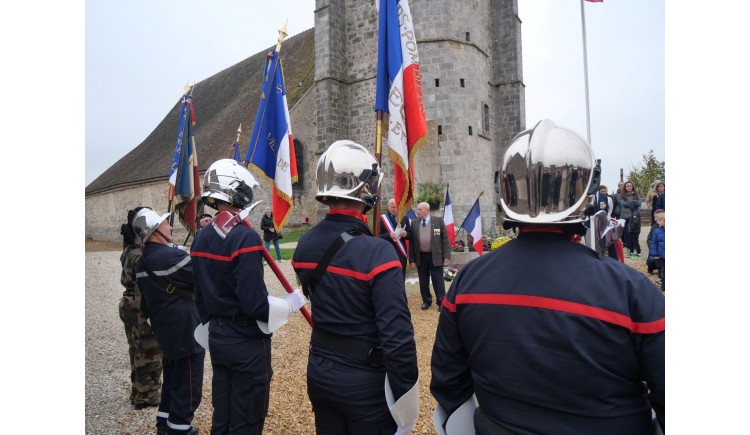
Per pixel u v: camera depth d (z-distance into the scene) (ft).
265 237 48.14
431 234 26.03
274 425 12.12
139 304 13.52
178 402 10.69
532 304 4.63
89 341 21.35
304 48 96.02
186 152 19.90
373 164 7.93
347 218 7.71
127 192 103.19
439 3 64.80
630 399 4.49
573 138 5.13
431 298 26.96
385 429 7.18
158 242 11.07
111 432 12.03
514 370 4.64
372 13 73.10
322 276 7.38
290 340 20.57
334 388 7.10
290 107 78.74
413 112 13.65
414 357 6.81
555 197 4.92
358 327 7.16
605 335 4.32
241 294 8.54
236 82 110.11
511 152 5.27
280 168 16.35
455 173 63.82
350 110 75.66
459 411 5.62
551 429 4.44
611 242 9.39
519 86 76.28
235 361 8.73
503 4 76.89
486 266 5.24
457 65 65.51
